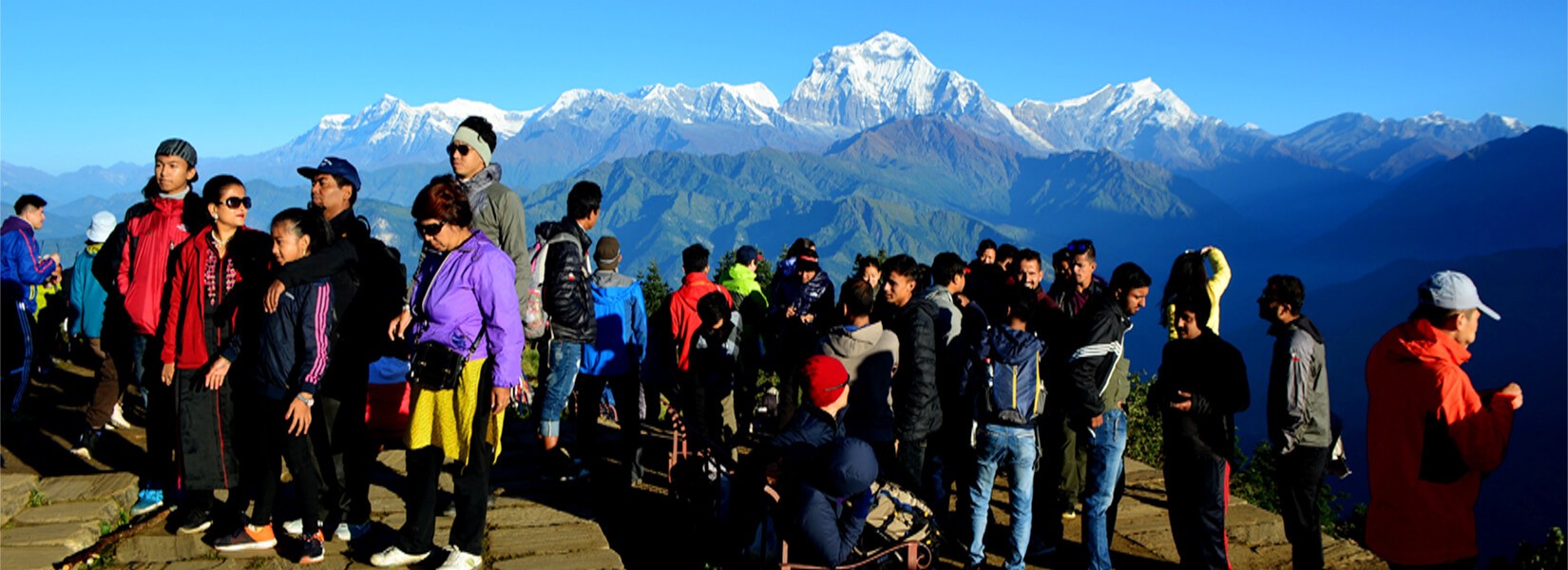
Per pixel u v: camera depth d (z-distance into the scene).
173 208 6.36
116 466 8.00
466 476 5.63
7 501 6.35
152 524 6.16
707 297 8.30
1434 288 5.11
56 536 6.05
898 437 6.64
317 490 5.74
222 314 5.75
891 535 6.13
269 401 5.54
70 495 6.73
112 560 5.81
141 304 6.10
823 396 5.75
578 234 7.56
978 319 7.90
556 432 7.68
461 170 6.42
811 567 5.61
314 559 5.75
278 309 5.43
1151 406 6.46
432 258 5.50
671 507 7.79
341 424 5.89
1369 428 5.54
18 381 9.30
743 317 9.23
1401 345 5.28
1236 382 6.05
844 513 5.71
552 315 7.41
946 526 7.24
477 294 5.36
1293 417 6.03
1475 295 5.05
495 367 5.42
